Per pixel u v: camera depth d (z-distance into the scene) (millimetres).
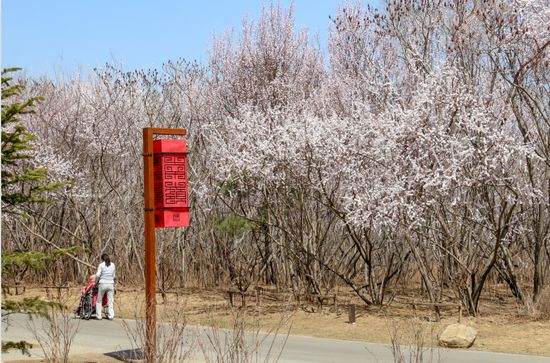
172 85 30812
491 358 14125
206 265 28688
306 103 25719
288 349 15336
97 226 30094
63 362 12359
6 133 11930
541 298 19344
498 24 20875
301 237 21859
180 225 13289
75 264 30734
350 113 24719
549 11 18922
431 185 18812
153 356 11406
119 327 19172
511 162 20609
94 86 33656
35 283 30984
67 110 32438
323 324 19031
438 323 18391
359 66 25109
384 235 22562
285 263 26047
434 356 14297
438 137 19578
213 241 28156
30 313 12008
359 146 21109
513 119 22156
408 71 23594
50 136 31703
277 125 22500
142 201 30547
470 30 22281
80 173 29641
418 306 21297
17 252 11867
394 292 22125
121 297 25453
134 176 31406
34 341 16016
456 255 19938
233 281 27641
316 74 28109
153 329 11680
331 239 25172
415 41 23484
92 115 31312
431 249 22250
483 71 22391
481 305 21438
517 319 18484
